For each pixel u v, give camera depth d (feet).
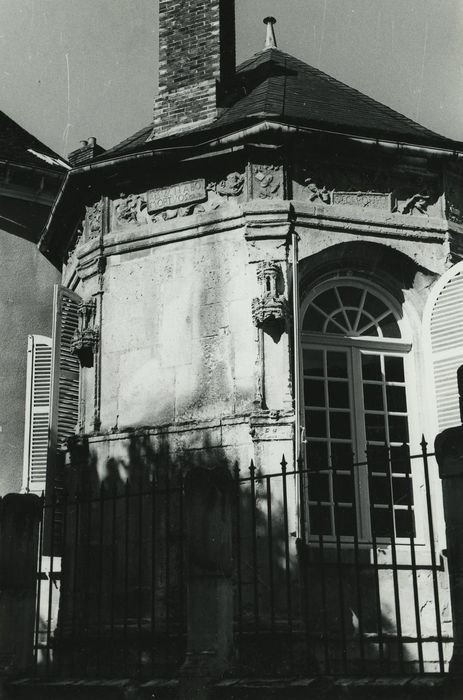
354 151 34.78
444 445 19.67
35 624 26.12
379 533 32.63
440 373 32.94
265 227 33.50
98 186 36.86
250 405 31.65
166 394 33.40
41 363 41.04
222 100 37.91
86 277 36.58
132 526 32.27
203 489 22.50
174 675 22.88
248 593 29.68
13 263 43.29
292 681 20.27
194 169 35.12
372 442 33.78
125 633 23.70
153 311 34.58
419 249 35.01
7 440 40.60
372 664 29.66
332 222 34.12
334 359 34.45
